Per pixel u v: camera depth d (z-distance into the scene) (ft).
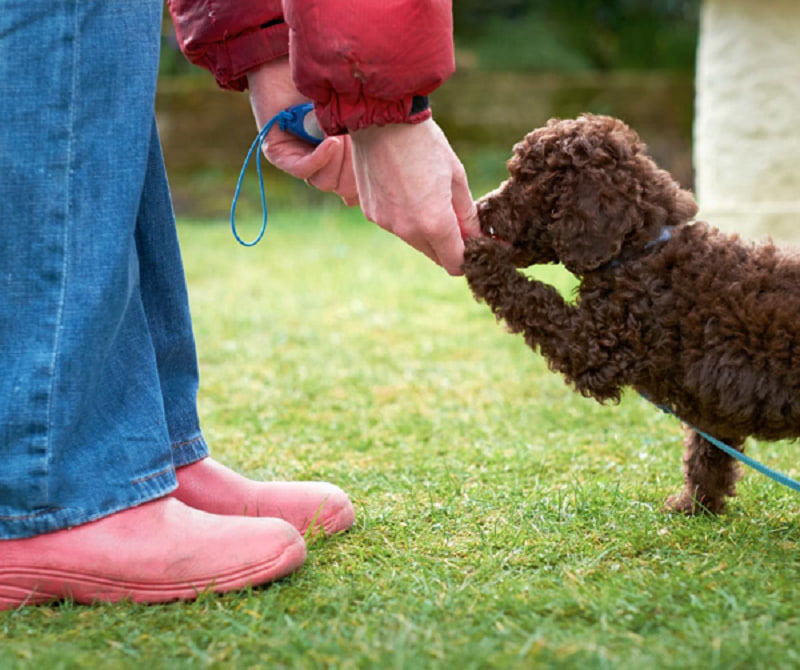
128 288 8.28
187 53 10.24
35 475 7.85
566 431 14.17
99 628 7.50
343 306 24.49
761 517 10.11
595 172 9.23
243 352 19.71
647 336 9.20
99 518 8.16
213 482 9.87
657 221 9.36
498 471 12.12
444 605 7.55
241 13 9.61
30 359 7.84
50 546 8.02
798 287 8.89
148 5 8.38
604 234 9.15
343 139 9.82
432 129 8.61
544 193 9.61
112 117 8.16
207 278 28.60
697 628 7.01
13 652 6.96
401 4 7.70
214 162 44.96
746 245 9.39
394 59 7.85
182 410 9.84
